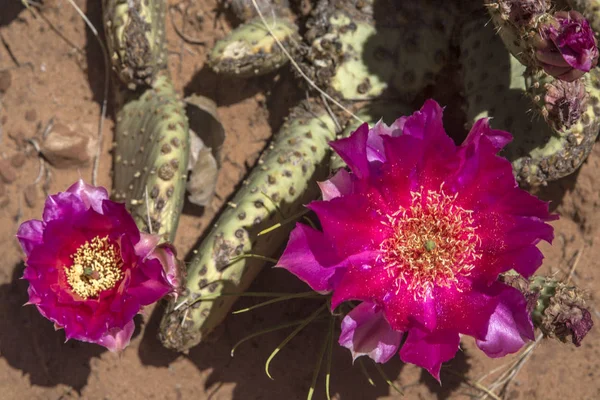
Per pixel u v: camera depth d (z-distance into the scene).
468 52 0.39
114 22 0.39
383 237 0.34
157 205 0.38
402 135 0.32
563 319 0.35
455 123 0.42
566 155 0.37
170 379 0.42
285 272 0.42
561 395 0.42
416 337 0.32
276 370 0.42
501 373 0.42
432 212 0.34
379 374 0.42
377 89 0.39
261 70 0.40
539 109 0.35
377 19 0.39
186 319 0.37
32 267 0.35
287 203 0.38
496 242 0.33
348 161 0.32
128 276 0.34
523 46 0.34
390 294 0.33
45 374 0.42
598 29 0.37
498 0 0.34
